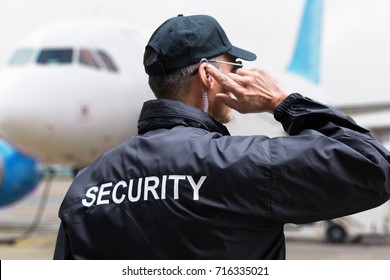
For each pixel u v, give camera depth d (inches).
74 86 391.2
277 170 70.9
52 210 972.6
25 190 529.3
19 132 387.5
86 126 393.7
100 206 75.6
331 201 71.1
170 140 75.7
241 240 72.2
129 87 406.9
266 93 79.8
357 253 438.3
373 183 70.9
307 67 702.5
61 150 403.9
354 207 72.2
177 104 78.7
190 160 73.4
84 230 75.8
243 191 71.2
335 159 70.9
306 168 70.7
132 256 73.1
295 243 514.3
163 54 79.2
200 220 71.4
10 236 554.3
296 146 72.2
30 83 389.1
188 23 80.3
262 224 72.6
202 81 79.0
